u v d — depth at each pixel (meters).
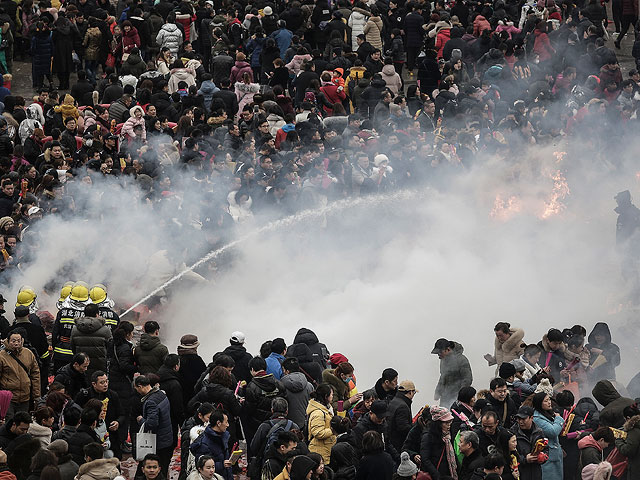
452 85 41.22
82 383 20.61
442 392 21.81
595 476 17.66
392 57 46.78
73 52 45.88
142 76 40.47
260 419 19.47
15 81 46.69
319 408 18.67
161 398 19.66
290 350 21.30
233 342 21.12
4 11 47.75
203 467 17.02
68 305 22.75
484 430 17.73
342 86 40.50
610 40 53.31
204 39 46.84
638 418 18.45
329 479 17.41
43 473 16.23
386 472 17.23
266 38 44.44
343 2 48.16
